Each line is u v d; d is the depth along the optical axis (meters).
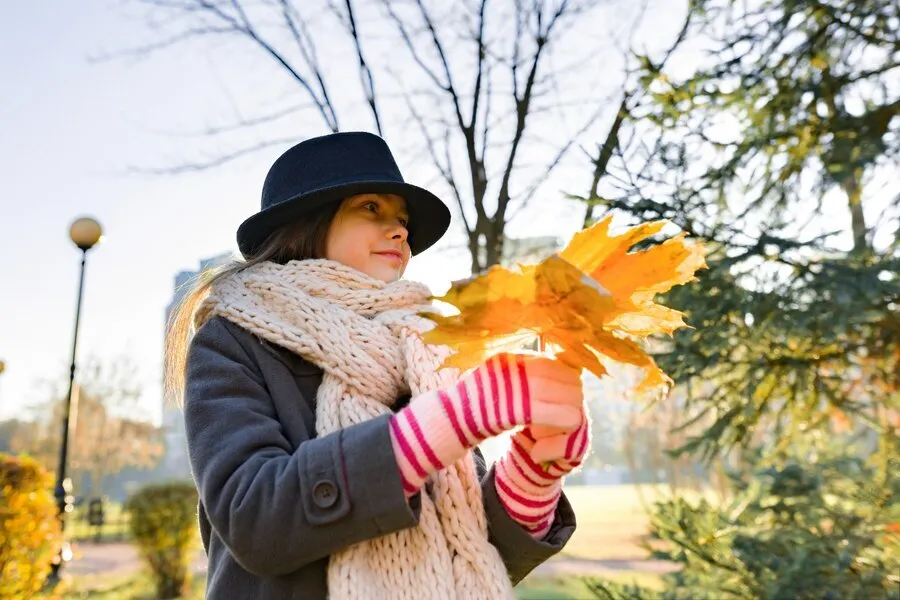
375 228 1.43
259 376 1.23
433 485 1.19
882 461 3.26
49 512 5.71
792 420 3.49
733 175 3.28
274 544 1.00
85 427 28.67
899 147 3.15
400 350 1.26
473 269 4.25
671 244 0.98
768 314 3.09
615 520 18.77
